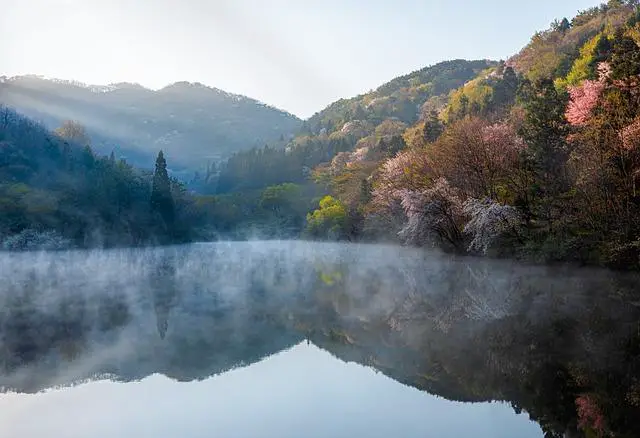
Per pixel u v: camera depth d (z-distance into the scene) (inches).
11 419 426.0
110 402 462.6
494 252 1555.1
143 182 4566.9
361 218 3080.7
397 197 2217.0
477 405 434.6
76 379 536.4
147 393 487.2
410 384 494.3
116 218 3752.5
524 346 593.6
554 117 1553.9
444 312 837.2
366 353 615.8
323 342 677.3
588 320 711.7
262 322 819.4
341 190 3786.9
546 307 820.6
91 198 3737.7
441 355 584.7
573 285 1038.4
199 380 526.6
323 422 409.1
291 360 594.2
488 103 3184.1
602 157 1187.3
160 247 3875.5
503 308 835.4
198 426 405.1
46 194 3462.1
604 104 1261.1
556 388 456.8
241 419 418.0
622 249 1076.5
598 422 384.2
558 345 588.1
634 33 2132.1
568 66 2815.0
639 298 865.5
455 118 3373.5
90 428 404.5
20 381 530.3
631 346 570.3
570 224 1263.5
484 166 1699.1
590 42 2930.6
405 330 725.3
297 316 865.5
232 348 656.4
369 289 1178.0
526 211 1455.5
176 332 757.9
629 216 1123.9
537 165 1455.5
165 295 1171.9
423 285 1201.4
